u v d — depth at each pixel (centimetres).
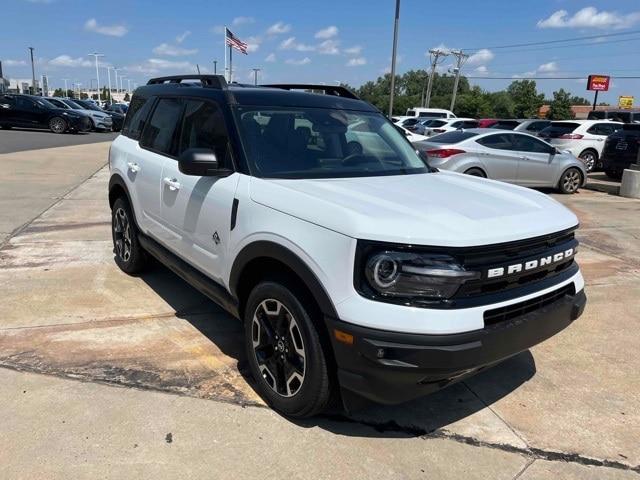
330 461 284
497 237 274
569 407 347
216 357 388
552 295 309
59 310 462
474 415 333
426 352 256
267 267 326
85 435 295
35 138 2309
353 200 298
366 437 305
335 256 273
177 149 434
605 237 811
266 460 282
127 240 542
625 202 1149
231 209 341
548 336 309
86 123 2752
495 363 290
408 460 288
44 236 700
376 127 439
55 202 927
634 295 559
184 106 440
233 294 349
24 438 290
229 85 432
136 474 267
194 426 307
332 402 304
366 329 262
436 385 277
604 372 394
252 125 371
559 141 1670
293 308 297
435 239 260
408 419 325
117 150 543
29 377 351
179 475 268
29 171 1290
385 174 383
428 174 402
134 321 445
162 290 517
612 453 302
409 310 259
